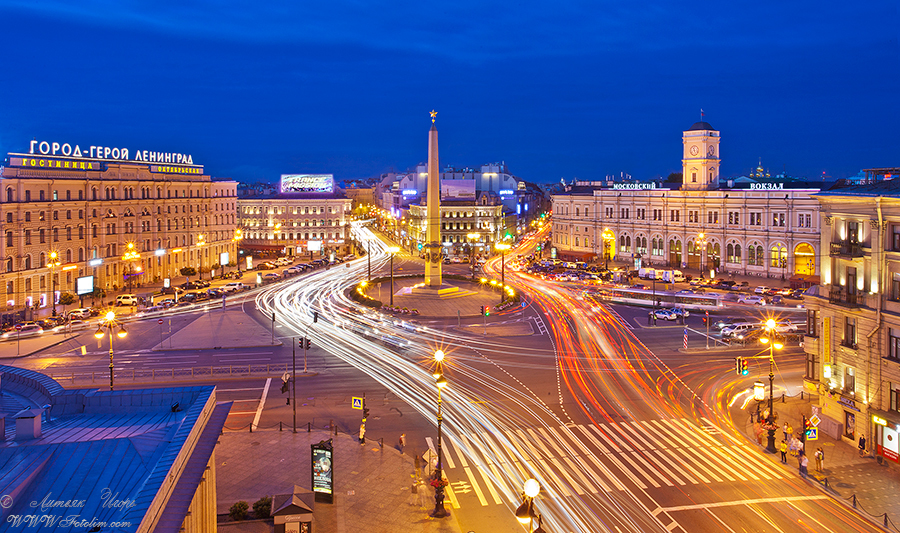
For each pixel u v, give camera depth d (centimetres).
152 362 7106
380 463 4319
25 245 10138
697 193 14312
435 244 11731
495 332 8619
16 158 10219
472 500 3806
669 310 9525
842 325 4862
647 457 4444
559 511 3647
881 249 4459
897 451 4297
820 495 3866
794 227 12550
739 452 4538
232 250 16838
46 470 2148
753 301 10462
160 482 2031
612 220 16512
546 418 5253
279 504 3319
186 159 14912
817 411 4791
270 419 5247
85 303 11019
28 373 3095
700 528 3462
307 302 11288
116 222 12238
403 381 6322
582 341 8069
